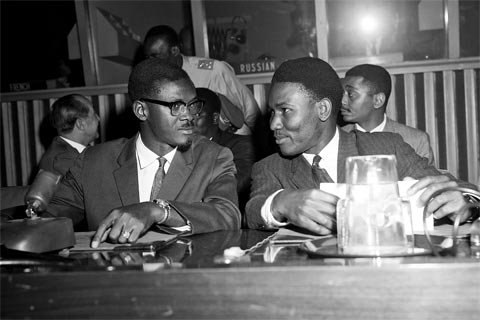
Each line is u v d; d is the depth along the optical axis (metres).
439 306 0.99
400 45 4.70
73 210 2.22
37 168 5.37
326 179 2.03
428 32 4.64
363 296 1.00
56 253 1.44
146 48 4.29
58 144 3.99
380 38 4.71
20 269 1.17
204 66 4.42
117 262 1.24
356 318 1.01
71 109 3.98
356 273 1.01
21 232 1.36
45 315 1.08
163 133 2.13
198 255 1.32
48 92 5.29
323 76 2.02
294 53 4.88
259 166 2.17
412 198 1.59
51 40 5.28
